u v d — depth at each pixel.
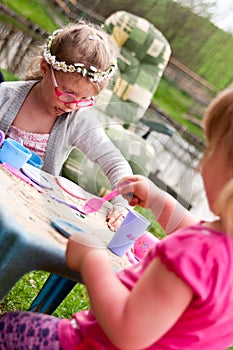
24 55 5.43
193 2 7.39
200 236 1.03
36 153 2.02
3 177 1.47
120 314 1.03
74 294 2.91
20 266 1.21
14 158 1.61
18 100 2.01
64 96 1.91
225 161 1.06
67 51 1.88
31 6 6.28
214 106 1.11
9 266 1.20
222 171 1.06
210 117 1.11
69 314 2.68
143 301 1.00
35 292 2.62
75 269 1.20
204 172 1.11
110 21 3.75
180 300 0.99
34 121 2.01
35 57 2.20
